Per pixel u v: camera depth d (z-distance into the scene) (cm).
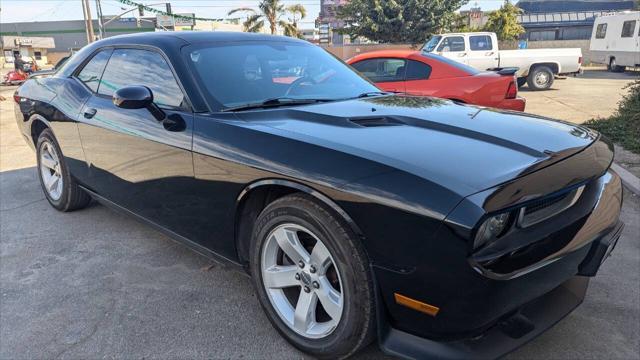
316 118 260
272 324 254
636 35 2128
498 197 182
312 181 213
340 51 2948
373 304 206
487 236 182
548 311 222
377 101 310
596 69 2664
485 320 185
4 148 778
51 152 440
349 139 226
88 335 265
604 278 311
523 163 205
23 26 6875
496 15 3312
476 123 255
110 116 337
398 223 189
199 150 266
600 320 266
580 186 211
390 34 3105
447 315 188
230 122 262
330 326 226
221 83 297
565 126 268
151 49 325
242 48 335
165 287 314
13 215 451
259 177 235
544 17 4400
